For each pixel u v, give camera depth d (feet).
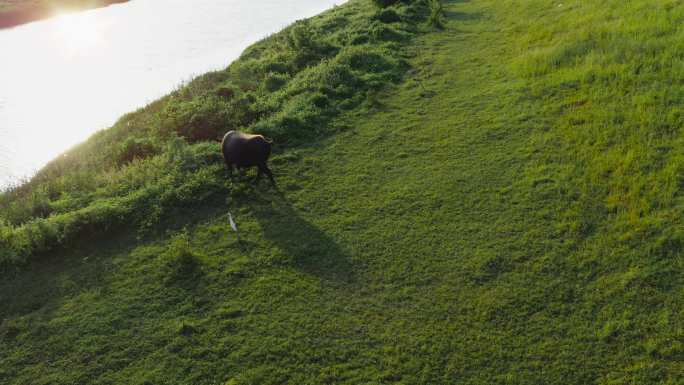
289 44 87.04
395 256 36.24
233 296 33.68
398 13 92.27
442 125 53.31
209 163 50.01
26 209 45.70
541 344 28.58
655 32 58.80
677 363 26.58
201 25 142.10
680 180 38.29
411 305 32.04
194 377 28.12
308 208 42.55
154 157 52.08
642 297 30.40
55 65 112.78
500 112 53.72
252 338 30.35
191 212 43.09
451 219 39.40
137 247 39.40
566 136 46.93
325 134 54.54
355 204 42.50
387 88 63.77
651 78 51.13
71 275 36.94
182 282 35.24
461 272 34.22
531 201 40.04
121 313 32.96
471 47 73.87
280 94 65.72
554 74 58.13
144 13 161.99
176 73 101.81
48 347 30.86
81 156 63.16
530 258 34.65
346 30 90.84
